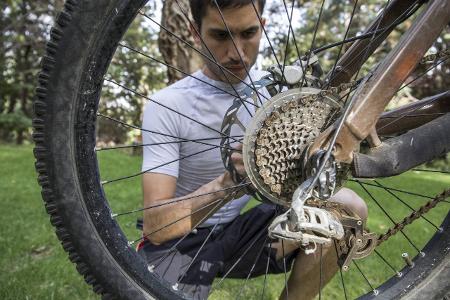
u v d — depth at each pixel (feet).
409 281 4.38
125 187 16.22
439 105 4.34
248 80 5.05
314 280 5.38
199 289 5.05
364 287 7.77
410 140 3.61
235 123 4.36
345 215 3.82
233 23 4.66
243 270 5.48
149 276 3.96
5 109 41.91
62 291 7.48
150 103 5.09
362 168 3.47
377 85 3.37
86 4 3.34
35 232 10.55
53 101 3.42
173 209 4.56
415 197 15.60
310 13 20.44
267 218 5.32
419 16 3.51
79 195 3.59
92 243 3.68
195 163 5.12
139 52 4.02
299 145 3.71
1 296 7.07
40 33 28.66
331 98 3.76
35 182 17.63
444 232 4.40
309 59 4.20
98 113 3.65
